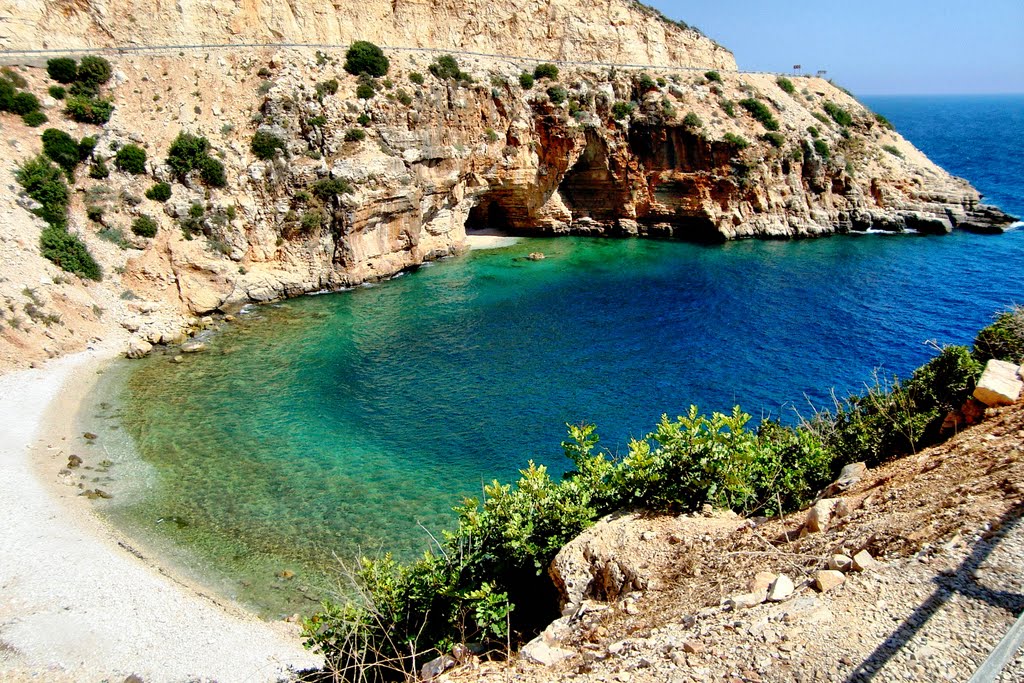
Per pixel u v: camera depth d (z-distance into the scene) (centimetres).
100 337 4131
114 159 4772
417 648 1241
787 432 1683
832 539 1030
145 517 2577
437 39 6838
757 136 7475
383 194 5650
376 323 4869
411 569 1409
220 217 4972
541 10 7419
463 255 6812
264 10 5803
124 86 5072
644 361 4256
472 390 3831
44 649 1906
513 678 942
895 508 1061
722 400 3712
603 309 5262
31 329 3812
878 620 772
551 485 1445
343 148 5544
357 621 1217
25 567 2220
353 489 2817
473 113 6538
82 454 3003
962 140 19012
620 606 1066
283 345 4397
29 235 4188
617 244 7362
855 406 1841
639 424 3441
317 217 5369
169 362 4069
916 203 7762
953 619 741
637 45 8069
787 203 7550
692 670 784
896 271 6138
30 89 4709
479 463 3061
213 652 1919
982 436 1260
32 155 4466
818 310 5188
